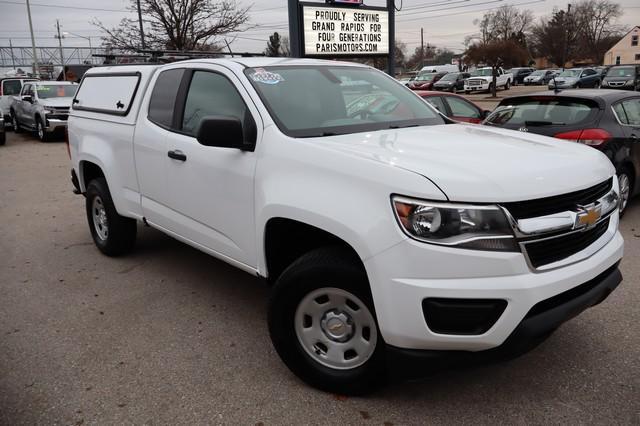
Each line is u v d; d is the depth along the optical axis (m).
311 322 2.99
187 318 4.03
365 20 13.68
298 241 3.32
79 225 6.84
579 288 2.70
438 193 2.42
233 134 3.22
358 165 2.69
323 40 12.95
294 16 12.49
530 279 2.45
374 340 2.77
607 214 2.96
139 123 4.46
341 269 2.76
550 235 2.54
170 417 2.85
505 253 2.41
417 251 2.43
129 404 2.97
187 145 3.84
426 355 2.53
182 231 4.09
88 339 3.72
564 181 2.65
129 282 4.77
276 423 2.79
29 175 10.77
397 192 2.50
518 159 2.79
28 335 3.80
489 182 2.46
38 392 3.09
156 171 4.24
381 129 3.57
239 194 3.37
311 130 3.33
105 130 4.95
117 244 5.30
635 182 6.46
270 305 3.06
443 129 3.64
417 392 3.01
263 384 3.13
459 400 2.93
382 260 2.50
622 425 2.70
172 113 4.14
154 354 3.50
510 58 41.78
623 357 3.31
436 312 2.43
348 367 2.92
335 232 2.68
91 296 4.48
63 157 13.34
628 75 29.64
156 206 4.37
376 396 2.98
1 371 3.32
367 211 2.58
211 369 3.31
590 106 6.04
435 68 51.09
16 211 7.68
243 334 3.76
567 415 2.78
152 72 4.54
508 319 2.42
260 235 3.22
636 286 4.36
